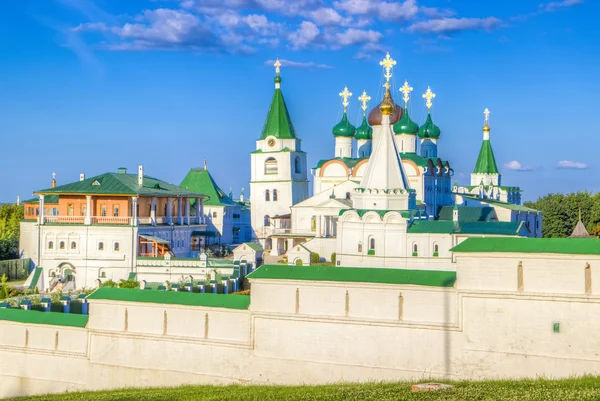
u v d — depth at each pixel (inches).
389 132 5231.3
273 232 6707.7
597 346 1991.9
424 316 2199.8
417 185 6141.7
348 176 6683.1
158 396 2230.6
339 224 5246.1
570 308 2022.6
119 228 4948.3
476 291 2123.5
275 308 2393.0
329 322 2316.7
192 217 5925.2
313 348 2337.6
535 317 2059.5
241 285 3998.5
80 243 5004.9
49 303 3036.4
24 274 5595.5
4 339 2792.8
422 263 5012.3
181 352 2524.6
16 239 6205.7
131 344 2596.0
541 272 2054.6
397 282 2236.7
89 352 2652.6
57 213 6008.9
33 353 2738.7
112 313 2632.9
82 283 4987.7
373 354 2258.9
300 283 2357.3
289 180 7249.0
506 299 2091.5
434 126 7106.3
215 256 5910.4
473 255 2133.4
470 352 2133.4
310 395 2001.7
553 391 1788.9
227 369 2453.2
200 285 3415.4
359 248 5172.2
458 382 2055.9
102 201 5118.1
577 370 2010.3
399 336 2226.9
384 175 5187.0
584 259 2004.2
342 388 2080.5
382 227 5103.3
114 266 4945.9
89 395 2386.8
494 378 2097.7
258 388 2252.7
